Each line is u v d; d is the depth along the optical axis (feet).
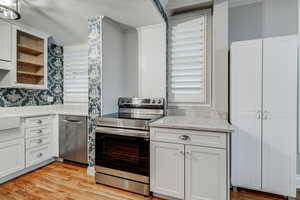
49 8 7.36
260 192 7.24
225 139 5.79
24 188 7.47
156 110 8.91
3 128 7.68
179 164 6.42
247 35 8.41
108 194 7.06
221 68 7.86
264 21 8.14
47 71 11.02
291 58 6.48
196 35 8.75
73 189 7.40
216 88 7.96
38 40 10.48
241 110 7.16
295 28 7.72
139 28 9.59
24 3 6.88
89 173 8.71
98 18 8.22
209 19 8.55
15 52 8.86
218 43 7.89
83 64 11.96
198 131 6.13
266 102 6.81
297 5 7.68
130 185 7.20
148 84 9.45
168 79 9.34
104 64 8.46
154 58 9.27
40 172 9.00
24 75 10.26
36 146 9.34
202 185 6.12
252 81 6.98
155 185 6.80
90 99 8.55
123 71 9.97
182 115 8.95
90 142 8.63
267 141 6.83
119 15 8.07
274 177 6.78
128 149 7.23
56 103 12.25
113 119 7.48
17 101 10.02
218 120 7.38
